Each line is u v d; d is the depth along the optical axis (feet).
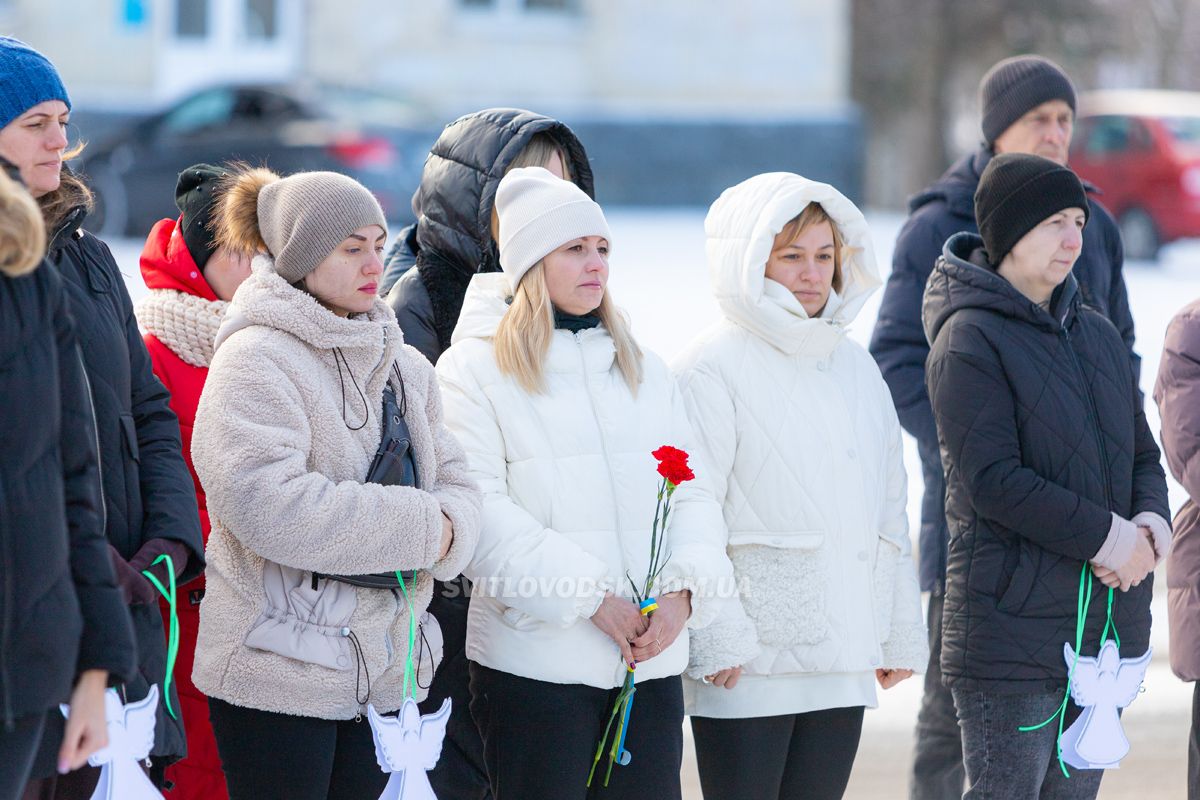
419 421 36.24
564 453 37.91
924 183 295.69
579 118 219.82
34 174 33.50
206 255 40.50
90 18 214.48
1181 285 148.56
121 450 33.27
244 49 219.20
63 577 27.48
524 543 36.68
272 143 152.97
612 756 36.73
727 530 40.65
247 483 33.35
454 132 43.91
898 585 42.93
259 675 34.14
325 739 34.68
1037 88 53.62
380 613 35.04
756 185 42.27
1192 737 43.73
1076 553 40.63
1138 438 44.27
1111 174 173.58
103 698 28.35
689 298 127.03
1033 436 41.63
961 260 43.68
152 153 154.40
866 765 53.52
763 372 41.78
